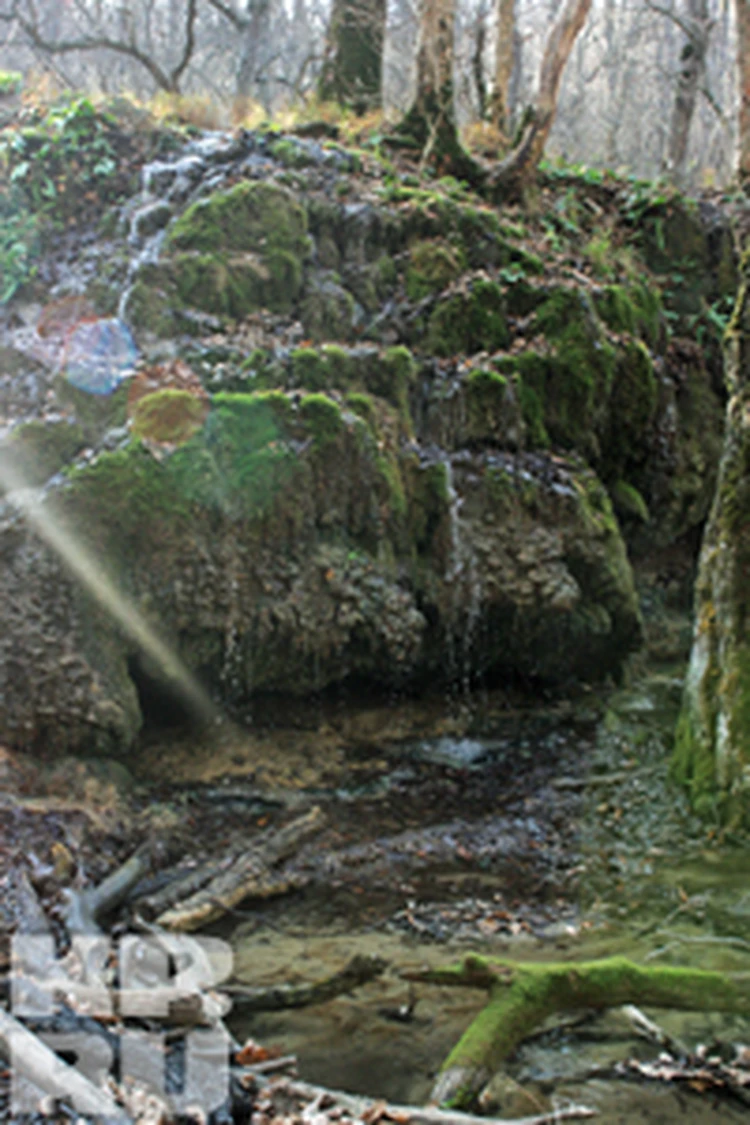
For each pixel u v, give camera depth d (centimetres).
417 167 962
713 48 2272
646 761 630
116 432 577
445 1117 279
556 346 761
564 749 654
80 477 546
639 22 2298
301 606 595
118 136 805
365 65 1252
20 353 634
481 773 616
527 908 449
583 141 2125
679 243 1067
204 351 635
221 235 691
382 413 675
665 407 880
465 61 1571
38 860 438
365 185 822
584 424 769
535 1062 326
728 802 510
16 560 530
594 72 2134
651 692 761
